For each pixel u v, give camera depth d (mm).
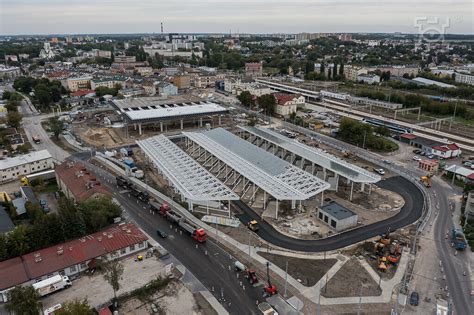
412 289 79812
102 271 87188
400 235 101625
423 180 135750
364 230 104688
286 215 114000
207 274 85938
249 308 75062
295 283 82312
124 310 74812
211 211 116375
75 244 92438
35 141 191750
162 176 145250
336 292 79250
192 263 90125
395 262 88375
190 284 82500
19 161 149625
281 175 123562
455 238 97375
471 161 156500
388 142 181625
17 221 111562
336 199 124750
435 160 160375
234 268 88000
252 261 90750
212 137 168000
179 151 152125
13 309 68188
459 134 192875
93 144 188875
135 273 86062
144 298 78250
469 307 74562
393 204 120938
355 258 91312
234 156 142000
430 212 114125
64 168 138625
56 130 193625
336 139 193375
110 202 109625
